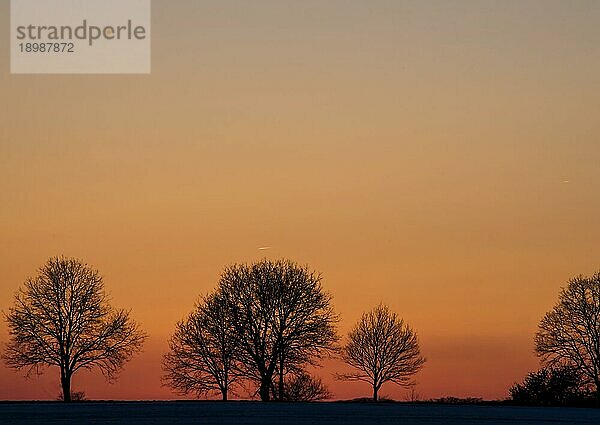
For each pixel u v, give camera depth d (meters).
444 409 77.00
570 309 98.56
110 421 59.69
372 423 59.50
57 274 98.38
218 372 100.50
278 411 71.69
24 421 59.84
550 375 93.81
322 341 100.88
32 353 96.94
